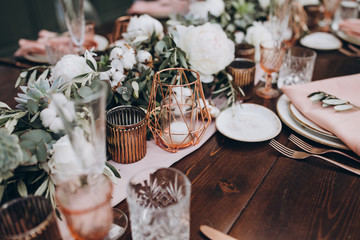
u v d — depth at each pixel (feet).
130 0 12.19
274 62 3.08
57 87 2.12
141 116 2.26
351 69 3.81
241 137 2.52
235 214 1.86
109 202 1.43
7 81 3.64
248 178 2.13
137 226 1.54
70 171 1.82
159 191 1.70
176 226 1.51
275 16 3.84
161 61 2.82
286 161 2.29
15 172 1.81
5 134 1.74
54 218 1.41
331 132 2.39
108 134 2.18
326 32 4.95
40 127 2.07
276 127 2.61
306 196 1.98
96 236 1.46
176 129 2.35
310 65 3.25
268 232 1.75
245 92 3.06
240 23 4.08
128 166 2.24
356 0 5.52
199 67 2.76
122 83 2.44
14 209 1.42
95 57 3.33
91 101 1.54
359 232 1.74
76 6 3.31
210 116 2.53
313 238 1.71
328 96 2.60
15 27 8.85
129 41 2.96
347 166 2.18
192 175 2.16
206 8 4.16
